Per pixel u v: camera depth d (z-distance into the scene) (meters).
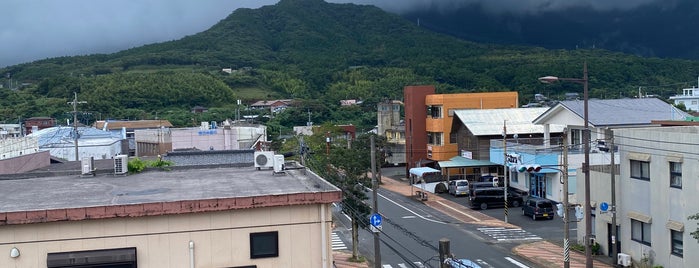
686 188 24.47
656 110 43.66
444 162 56.50
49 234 12.92
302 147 38.91
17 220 12.59
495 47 170.62
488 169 56.81
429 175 55.59
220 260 13.62
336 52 174.88
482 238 34.94
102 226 13.13
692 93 93.81
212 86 116.00
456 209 45.31
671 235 25.50
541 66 111.12
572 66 105.88
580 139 44.59
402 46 178.25
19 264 12.84
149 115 97.88
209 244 13.58
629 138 28.03
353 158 41.31
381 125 80.06
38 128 72.19
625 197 28.45
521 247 32.38
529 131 55.09
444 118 60.50
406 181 61.94
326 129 67.94
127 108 102.56
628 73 103.25
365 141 60.38
